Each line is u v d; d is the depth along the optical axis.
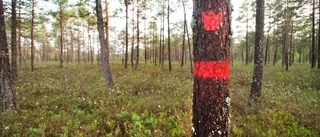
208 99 2.50
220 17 2.42
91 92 9.73
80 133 5.21
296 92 10.70
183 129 5.58
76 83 12.33
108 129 5.76
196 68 2.58
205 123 2.56
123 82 12.73
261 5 7.80
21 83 12.22
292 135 5.45
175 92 9.95
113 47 58.12
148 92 10.02
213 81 2.47
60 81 13.25
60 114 6.64
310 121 6.31
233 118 6.45
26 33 29.80
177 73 18.78
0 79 6.79
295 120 6.51
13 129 5.35
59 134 5.19
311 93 10.64
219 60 2.45
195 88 2.63
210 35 2.42
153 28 33.84
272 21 30.56
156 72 19.23
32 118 6.11
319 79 14.09
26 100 8.16
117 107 7.46
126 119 6.27
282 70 21.72
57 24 25.98
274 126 5.98
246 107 7.59
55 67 25.75
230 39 2.56
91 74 17.09
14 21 15.52
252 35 39.94
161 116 6.54
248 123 6.18
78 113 6.75
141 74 17.25
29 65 28.78
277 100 8.66
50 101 8.14
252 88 8.06
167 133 5.40
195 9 2.57
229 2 2.54
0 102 7.47
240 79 15.24
